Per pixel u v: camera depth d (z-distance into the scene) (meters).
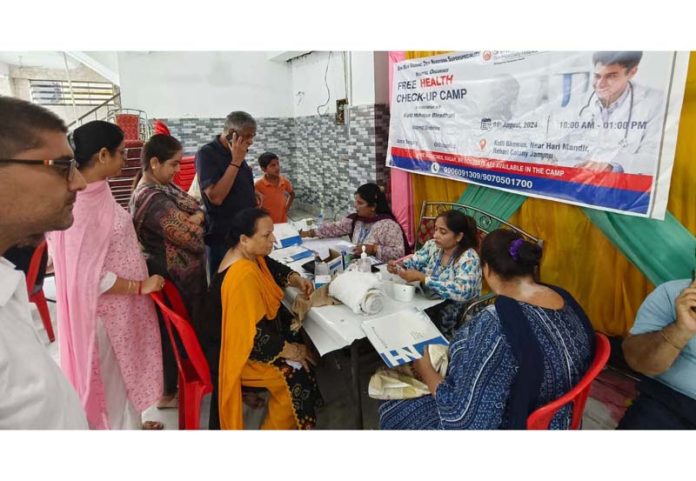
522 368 0.97
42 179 0.70
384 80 3.68
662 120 1.56
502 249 1.09
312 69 5.08
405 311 1.59
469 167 2.56
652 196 1.63
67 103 6.88
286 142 5.80
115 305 1.52
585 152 1.86
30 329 0.74
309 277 1.95
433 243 2.00
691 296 1.12
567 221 2.04
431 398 1.32
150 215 1.71
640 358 1.28
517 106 2.17
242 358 1.47
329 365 2.25
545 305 1.05
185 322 1.42
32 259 2.13
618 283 1.87
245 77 5.35
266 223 1.53
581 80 1.83
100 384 1.50
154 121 4.89
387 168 3.84
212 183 2.27
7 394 0.67
